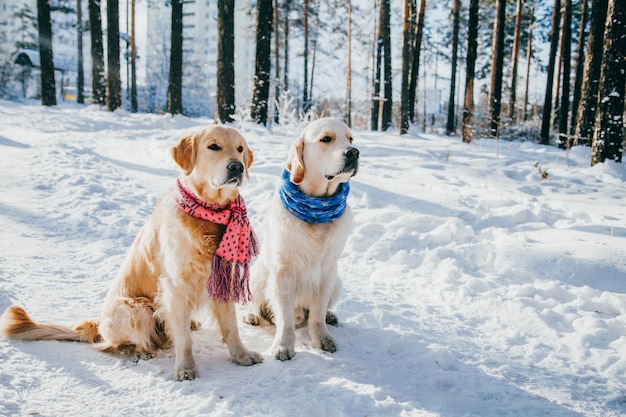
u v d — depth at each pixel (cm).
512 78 2488
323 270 354
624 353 340
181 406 257
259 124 1559
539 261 493
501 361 334
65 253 507
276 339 341
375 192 750
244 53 6750
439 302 442
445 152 1219
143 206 700
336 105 3812
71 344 325
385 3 2189
